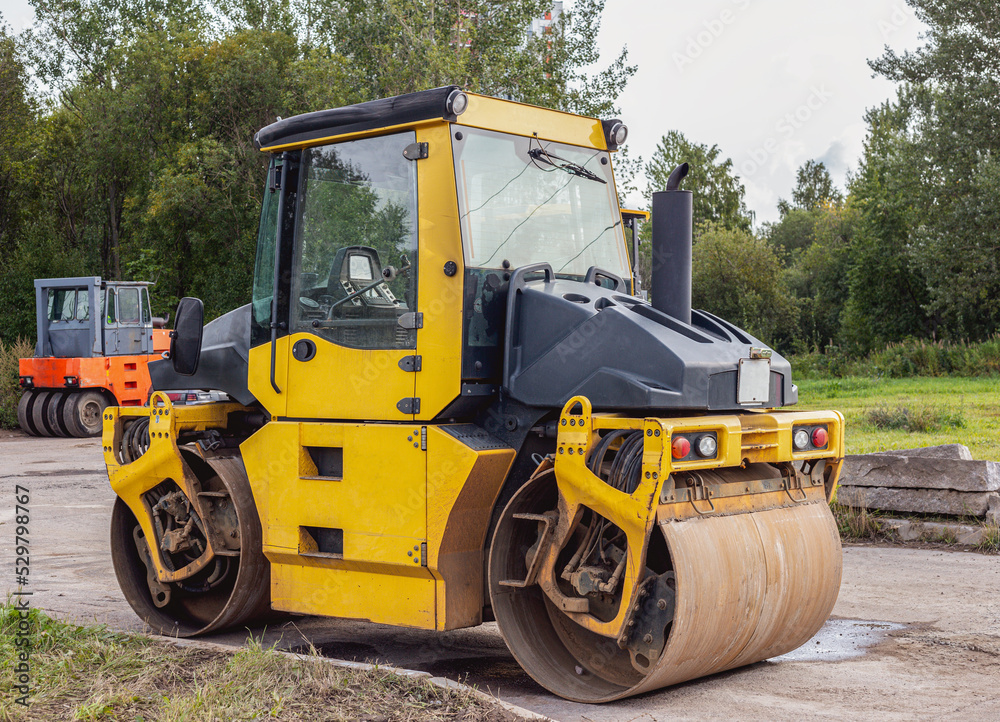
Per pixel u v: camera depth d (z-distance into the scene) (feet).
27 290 110.32
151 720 13.53
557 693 15.39
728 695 15.39
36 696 14.40
